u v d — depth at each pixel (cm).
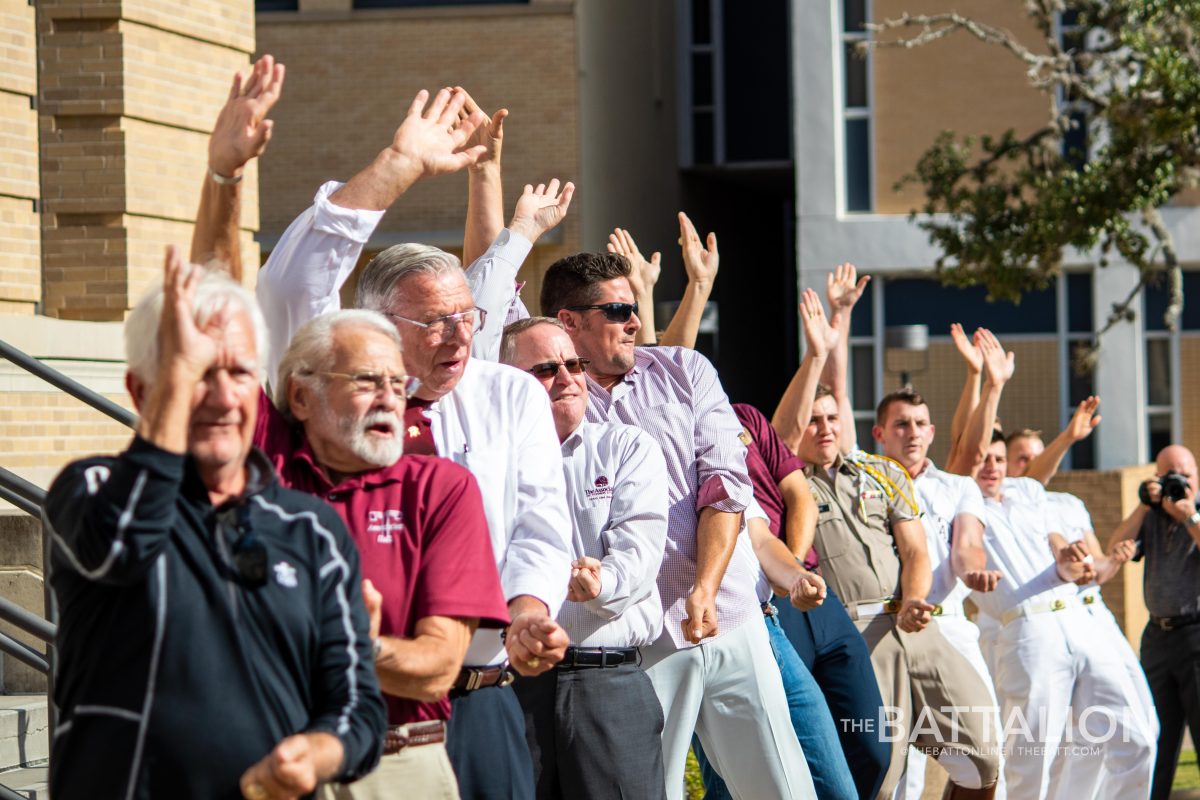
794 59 3706
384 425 693
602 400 1111
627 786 976
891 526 1438
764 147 5088
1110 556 1870
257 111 772
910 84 3706
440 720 728
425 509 699
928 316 3678
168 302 536
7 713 1212
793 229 6234
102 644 543
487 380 861
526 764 821
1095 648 1731
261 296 826
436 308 815
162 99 1711
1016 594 1728
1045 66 3456
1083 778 1744
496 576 704
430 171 824
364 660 579
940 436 3662
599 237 4241
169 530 539
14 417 1530
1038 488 1789
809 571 1288
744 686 1113
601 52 4300
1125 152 3038
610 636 987
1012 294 3203
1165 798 1931
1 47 1592
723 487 1084
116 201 1655
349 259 818
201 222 793
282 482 693
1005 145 3281
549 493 841
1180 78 2780
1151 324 3603
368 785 700
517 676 982
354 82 4109
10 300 1603
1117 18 3047
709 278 1359
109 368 1627
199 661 544
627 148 4528
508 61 4072
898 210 3709
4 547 1389
